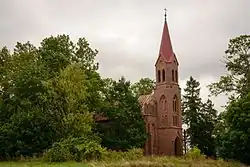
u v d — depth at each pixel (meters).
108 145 67.25
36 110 57.44
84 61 67.38
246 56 61.16
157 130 90.12
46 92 57.88
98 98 67.44
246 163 55.06
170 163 37.56
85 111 57.25
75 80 57.00
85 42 68.00
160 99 91.81
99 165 34.59
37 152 55.97
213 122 87.50
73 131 55.00
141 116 73.94
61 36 66.88
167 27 96.62
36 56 65.81
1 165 39.66
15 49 65.81
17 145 55.94
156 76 94.06
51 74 61.78
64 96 56.09
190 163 40.44
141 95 96.75
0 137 56.59
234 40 61.28
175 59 94.25
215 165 42.62
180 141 90.56
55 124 56.38
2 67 63.66
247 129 55.16
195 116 88.69
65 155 45.00
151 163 35.66
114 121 69.19
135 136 68.62
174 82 93.12
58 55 63.16
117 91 71.75
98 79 68.25
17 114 57.94
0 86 62.44
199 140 86.38
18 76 60.31
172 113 91.06
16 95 60.09
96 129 68.75
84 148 45.06
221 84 61.44
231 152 56.19
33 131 56.56
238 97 60.94
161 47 95.19
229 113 57.34
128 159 40.97
